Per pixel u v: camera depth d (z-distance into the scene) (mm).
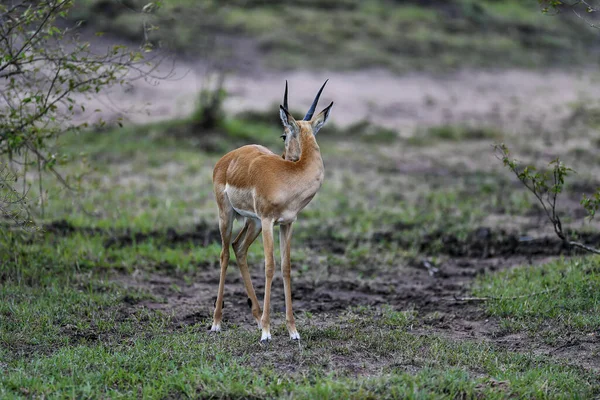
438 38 38188
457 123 26922
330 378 7656
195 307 10664
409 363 8328
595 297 10258
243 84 29141
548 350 8922
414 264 13078
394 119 27484
